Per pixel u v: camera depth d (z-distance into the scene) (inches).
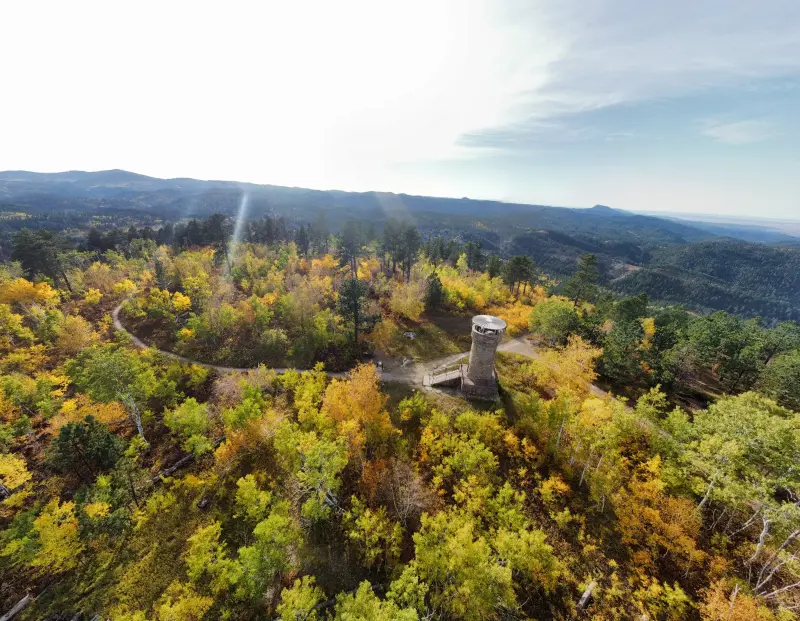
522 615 1202.0
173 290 3503.9
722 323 2910.9
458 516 1393.9
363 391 1830.7
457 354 2844.5
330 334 2797.7
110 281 3481.8
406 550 1392.7
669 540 1347.2
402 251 4434.1
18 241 3191.4
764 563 1261.1
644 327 3097.9
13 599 1266.0
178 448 1888.5
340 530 1486.2
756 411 1462.8
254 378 2123.5
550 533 1444.4
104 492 1482.5
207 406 1984.5
